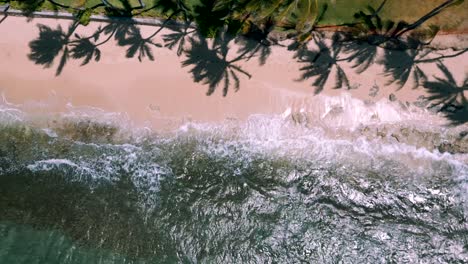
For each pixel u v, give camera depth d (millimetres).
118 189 28656
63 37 28719
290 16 28484
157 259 27938
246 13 25031
